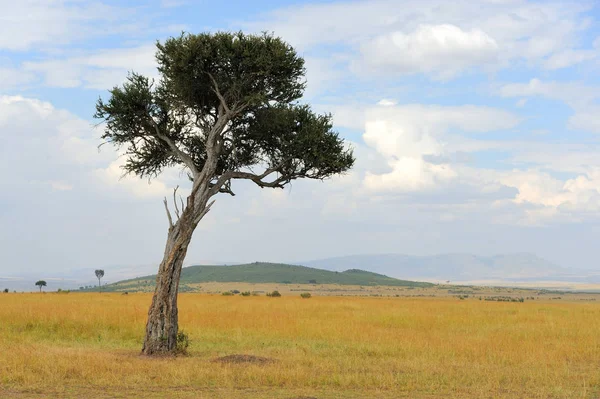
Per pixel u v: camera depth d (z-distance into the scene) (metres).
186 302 55.41
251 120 24.48
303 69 23.97
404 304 58.09
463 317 38.94
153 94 23.86
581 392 14.07
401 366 18.30
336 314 40.75
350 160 24.73
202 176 22.61
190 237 22.06
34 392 13.55
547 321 36.03
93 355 19.33
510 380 15.81
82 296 63.16
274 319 34.97
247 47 22.89
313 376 15.66
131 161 24.88
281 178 24.97
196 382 15.02
